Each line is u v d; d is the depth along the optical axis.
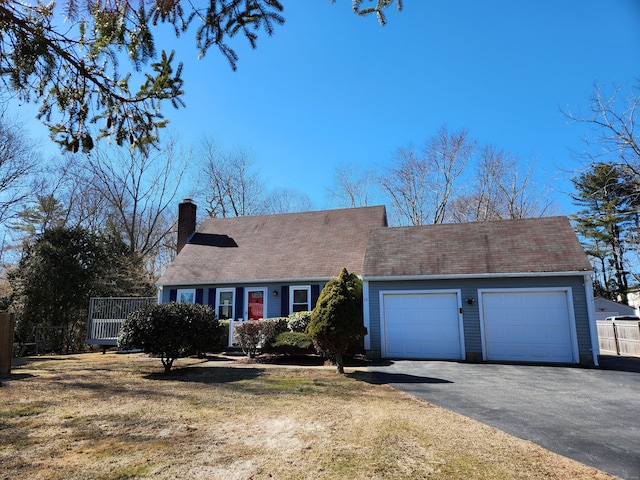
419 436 4.57
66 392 6.96
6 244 23.86
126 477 3.35
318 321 9.55
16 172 19.44
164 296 16.67
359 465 3.66
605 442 4.48
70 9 3.47
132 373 9.42
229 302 16.09
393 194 31.91
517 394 7.10
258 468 3.57
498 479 3.43
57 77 4.23
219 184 31.09
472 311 12.26
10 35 3.71
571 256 12.06
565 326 11.55
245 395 6.75
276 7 3.92
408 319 12.70
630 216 15.40
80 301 18.19
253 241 18.42
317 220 19.28
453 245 13.88
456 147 30.03
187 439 4.37
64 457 3.81
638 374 9.44
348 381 8.30
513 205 29.05
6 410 5.65
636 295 29.03
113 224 25.36
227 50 4.18
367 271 13.16
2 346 9.12
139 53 3.97
